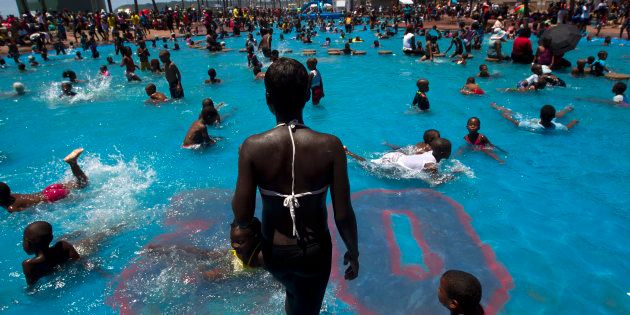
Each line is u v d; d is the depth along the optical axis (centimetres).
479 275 379
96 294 369
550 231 451
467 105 969
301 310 232
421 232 453
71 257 412
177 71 1086
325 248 220
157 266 403
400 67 1554
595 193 535
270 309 341
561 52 1373
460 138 752
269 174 202
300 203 205
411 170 601
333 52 1973
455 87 1167
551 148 690
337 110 963
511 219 477
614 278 373
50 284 383
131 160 694
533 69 1084
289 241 212
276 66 202
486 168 618
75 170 571
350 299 351
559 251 415
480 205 511
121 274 394
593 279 372
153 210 520
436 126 828
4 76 1595
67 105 1078
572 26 1380
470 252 416
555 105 948
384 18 4438
